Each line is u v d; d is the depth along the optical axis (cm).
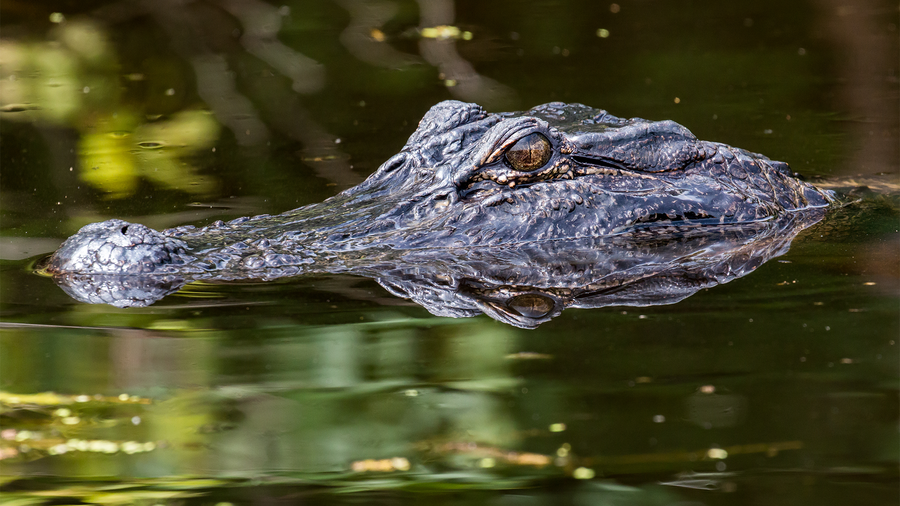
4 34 1811
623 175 813
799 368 568
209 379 574
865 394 538
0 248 802
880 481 471
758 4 1939
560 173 795
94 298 677
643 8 1944
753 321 635
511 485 481
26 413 542
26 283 705
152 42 1803
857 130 1227
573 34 1767
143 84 1548
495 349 603
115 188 1019
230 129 1288
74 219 898
